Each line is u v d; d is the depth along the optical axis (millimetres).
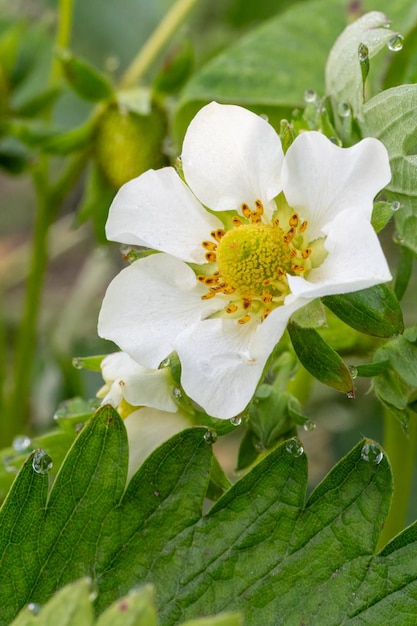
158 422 259
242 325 255
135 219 257
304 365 252
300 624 251
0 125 323
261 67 319
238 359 249
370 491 252
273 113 312
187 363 249
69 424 273
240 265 256
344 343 267
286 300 245
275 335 245
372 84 290
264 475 254
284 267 257
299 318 249
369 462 252
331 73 275
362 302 252
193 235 259
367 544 252
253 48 321
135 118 315
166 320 255
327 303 253
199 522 255
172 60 315
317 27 326
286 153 255
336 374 251
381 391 260
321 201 253
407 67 292
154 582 254
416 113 260
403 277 268
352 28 273
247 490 254
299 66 320
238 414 249
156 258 257
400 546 252
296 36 324
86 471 255
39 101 333
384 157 250
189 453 255
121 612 227
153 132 316
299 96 316
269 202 258
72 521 255
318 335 251
